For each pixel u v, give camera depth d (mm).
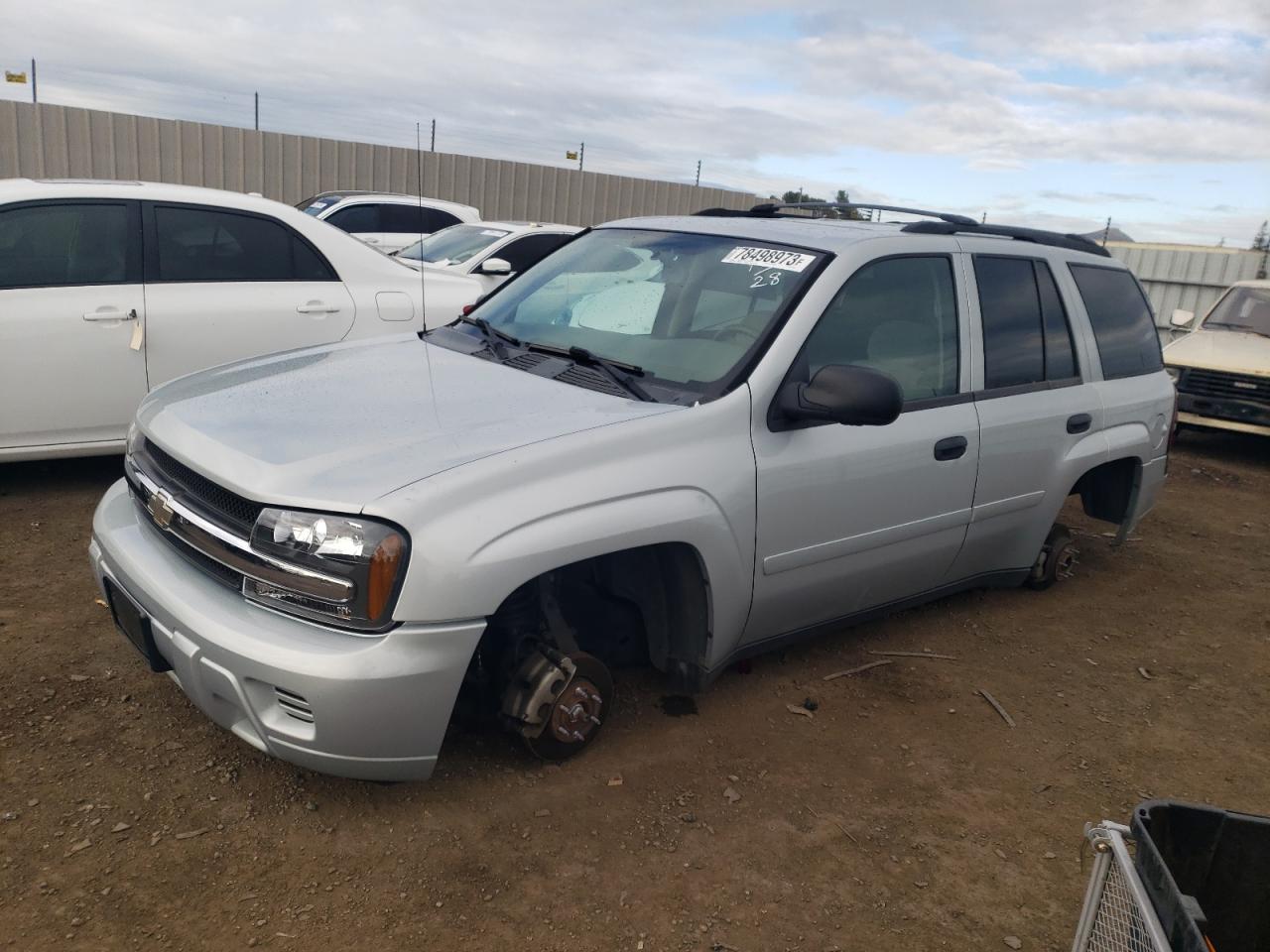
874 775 3422
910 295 3896
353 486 2561
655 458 3000
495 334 3885
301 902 2520
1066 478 4625
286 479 2600
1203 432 11672
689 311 3627
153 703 3348
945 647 4559
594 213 19109
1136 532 7008
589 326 3773
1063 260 4754
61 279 5113
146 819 2770
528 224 10289
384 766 2631
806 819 3117
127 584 2914
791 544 3439
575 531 2766
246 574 2621
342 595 2504
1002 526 4410
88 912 2414
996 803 3346
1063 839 3186
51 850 2609
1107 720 4047
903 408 3809
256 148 16234
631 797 3104
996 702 4066
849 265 3629
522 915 2562
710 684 3498
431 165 17453
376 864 2688
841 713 3828
